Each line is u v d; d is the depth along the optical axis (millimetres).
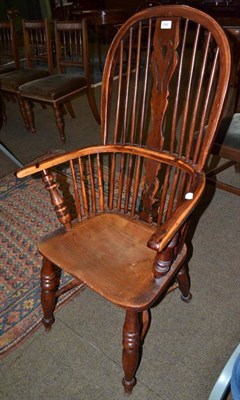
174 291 1354
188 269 1447
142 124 1105
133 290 876
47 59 2764
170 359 1126
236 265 1459
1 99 2900
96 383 1073
